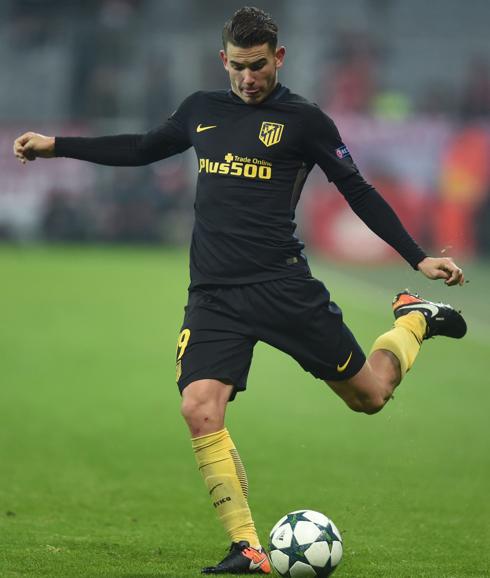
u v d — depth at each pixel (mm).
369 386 19859
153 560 19219
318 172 99000
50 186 98812
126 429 34688
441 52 112312
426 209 97312
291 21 114000
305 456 31016
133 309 64750
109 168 99625
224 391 18484
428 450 32094
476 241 97250
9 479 27438
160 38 109312
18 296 68625
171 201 100750
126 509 24344
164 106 108000
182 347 18750
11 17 111312
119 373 45156
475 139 96875
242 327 18766
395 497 26016
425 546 21109
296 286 18797
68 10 111312
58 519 23000
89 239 100062
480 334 58781
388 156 97562
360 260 98625
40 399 39406
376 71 112125
